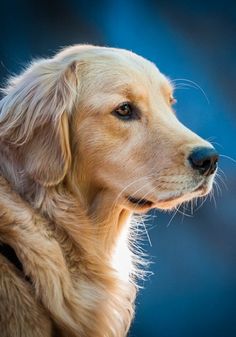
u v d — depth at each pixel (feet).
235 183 65.21
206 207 63.67
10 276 27.20
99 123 29.22
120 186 29.37
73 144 29.43
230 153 67.31
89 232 29.37
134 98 29.66
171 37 70.44
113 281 29.76
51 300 27.55
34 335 27.02
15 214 27.78
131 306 30.73
